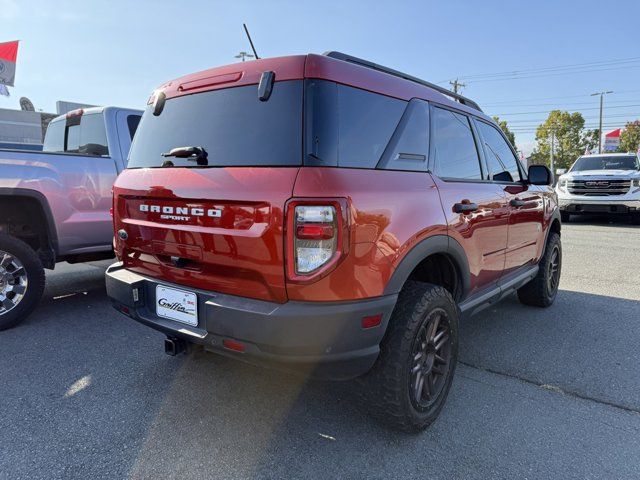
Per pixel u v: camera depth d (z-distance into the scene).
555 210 4.81
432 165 2.76
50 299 5.02
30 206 4.30
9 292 4.05
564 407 2.84
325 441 2.46
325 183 2.00
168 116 2.71
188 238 2.36
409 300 2.41
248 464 2.26
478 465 2.28
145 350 3.62
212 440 2.45
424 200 2.49
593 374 3.29
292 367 2.11
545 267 4.66
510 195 3.63
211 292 2.34
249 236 2.10
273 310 2.05
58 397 2.88
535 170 3.92
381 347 2.35
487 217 3.16
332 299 2.03
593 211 12.04
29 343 3.74
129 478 2.14
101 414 2.69
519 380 3.20
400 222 2.27
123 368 3.30
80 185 4.49
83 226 4.52
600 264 7.16
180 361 3.42
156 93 2.88
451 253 2.70
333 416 2.70
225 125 2.36
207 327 2.26
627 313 4.70
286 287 2.04
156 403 2.82
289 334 2.01
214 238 2.24
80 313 4.52
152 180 2.58
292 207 2.00
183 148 2.44
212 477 2.16
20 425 2.56
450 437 2.51
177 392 2.96
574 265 7.09
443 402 2.68
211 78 2.51
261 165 2.16
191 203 2.34
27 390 2.96
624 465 2.29
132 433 2.50
